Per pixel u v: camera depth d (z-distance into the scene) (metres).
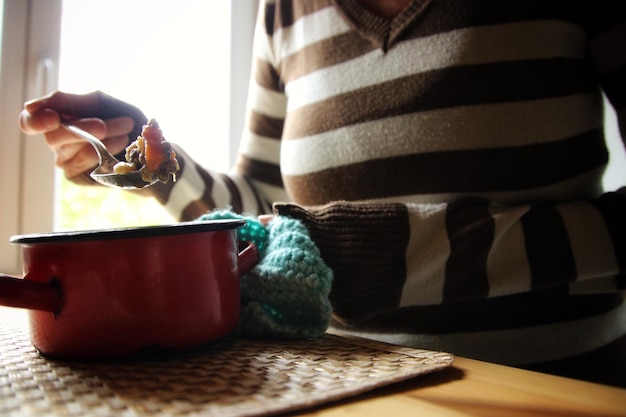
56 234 0.37
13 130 1.14
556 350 0.58
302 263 0.43
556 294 0.58
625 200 0.54
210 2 1.42
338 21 0.71
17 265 1.15
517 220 0.52
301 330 0.44
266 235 0.48
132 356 0.36
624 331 0.66
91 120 0.58
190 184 0.73
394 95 0.63
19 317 0.57
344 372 0.33
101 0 1.23
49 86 1.17
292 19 0.81
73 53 1.21
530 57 0.58
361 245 0.48
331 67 0.70
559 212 0.52
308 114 0.73
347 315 0.48
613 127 0.82
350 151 0.67
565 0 0.59
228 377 0.32
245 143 0.92
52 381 0.32
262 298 0.45
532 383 0.33
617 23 0.57
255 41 0.91
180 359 0.37
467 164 0.59
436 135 0.60
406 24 0.63
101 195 1.22
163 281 0.36
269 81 0.87
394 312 0.59
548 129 0.58
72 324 0.36
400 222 0.50
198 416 0.26
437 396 0.30
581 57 0.61
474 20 0.59
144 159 0.45
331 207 0.50
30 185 1.16
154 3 1.31
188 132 1.39
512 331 0.57
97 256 0.35
